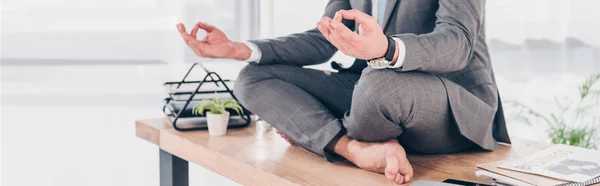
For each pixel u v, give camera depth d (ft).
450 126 5.60
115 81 14.80
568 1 10.90
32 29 14.17
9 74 14.17
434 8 5.77
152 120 7.80
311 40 6.93
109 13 14.55
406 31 5.89
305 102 6.02
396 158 5.01
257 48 6.56
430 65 4.93
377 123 5.20
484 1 5.53
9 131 12.07
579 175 4.80
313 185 4.97
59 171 9.91
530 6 11.37
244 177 5.73
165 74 14.82
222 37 6.45
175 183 7.19
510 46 11.68
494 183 4.95
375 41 4.62
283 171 5.40
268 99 6.21
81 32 14.49
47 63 14.38
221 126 6.89
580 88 10.75
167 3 14.58
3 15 13.93
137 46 14.73
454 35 5.08
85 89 14.71
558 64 11.13
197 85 7.85
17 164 10.22
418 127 5.38
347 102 6.51
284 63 6.75
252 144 6.48
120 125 12.65
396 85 5.04
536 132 11.30
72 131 12.21
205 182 9.61
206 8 14.61
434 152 5.95
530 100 11.50
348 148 5.49
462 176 5.27
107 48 14.65
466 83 5.86
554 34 11.12
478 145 5.93
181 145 6.82
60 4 14.28
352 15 4.58
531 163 5.21
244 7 14.67
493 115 5.82
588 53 10.73
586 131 10.21
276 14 14.43
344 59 13.12
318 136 5.70
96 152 11.00
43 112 13.44
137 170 10.08
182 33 6.35
